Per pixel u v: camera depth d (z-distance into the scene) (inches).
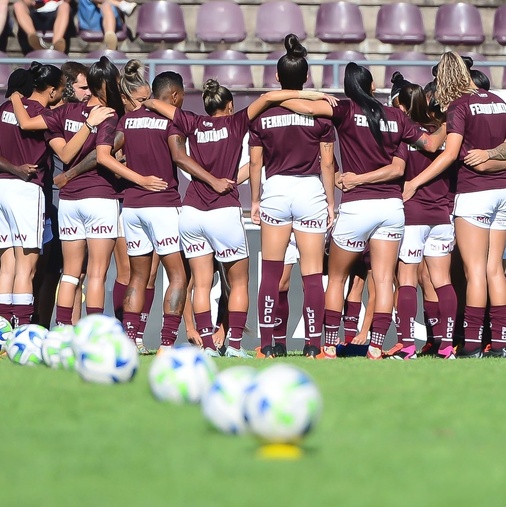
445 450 434.0
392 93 1026.7
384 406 557.6
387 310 955.3
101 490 360.2
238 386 462.0
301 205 932.0
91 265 1002.7
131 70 981.2
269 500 342.3
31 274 1032.2
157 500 343.9
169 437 460.8
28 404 559.8
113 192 999.6
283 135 925.8
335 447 438.0
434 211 995.9
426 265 1046.4
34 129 1002.1
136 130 957.8
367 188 937.5
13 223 1021.2
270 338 964.6
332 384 653.3
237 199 951.6
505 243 1016.9
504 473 390.0
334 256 962.7
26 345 808.3
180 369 560.4
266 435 413.1
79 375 660.1
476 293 1001.5
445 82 992.2
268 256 950.4
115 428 485.1
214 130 945.5
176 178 974.4
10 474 388.2
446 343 1014.4
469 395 605.6
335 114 930.1
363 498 346.0
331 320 971.9
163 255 964.6
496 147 985.5
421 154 988.6
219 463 402.9
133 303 988.6
